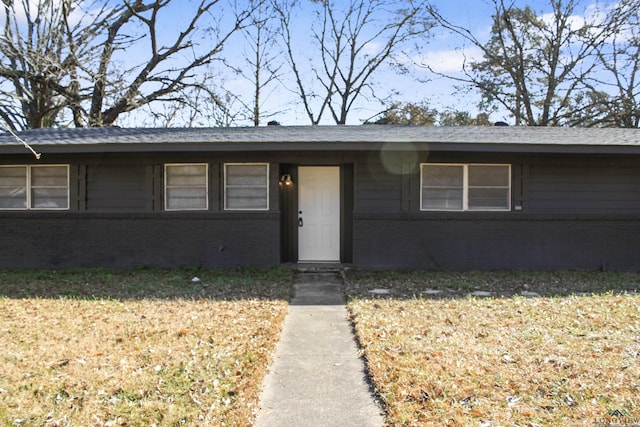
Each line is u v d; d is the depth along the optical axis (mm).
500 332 5664
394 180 10211
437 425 3506
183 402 3898
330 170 10781
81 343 5293
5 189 10695
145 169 10484
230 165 10406
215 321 6227
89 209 10523
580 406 3771
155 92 23688
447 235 10172
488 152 9953
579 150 9383
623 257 10234
